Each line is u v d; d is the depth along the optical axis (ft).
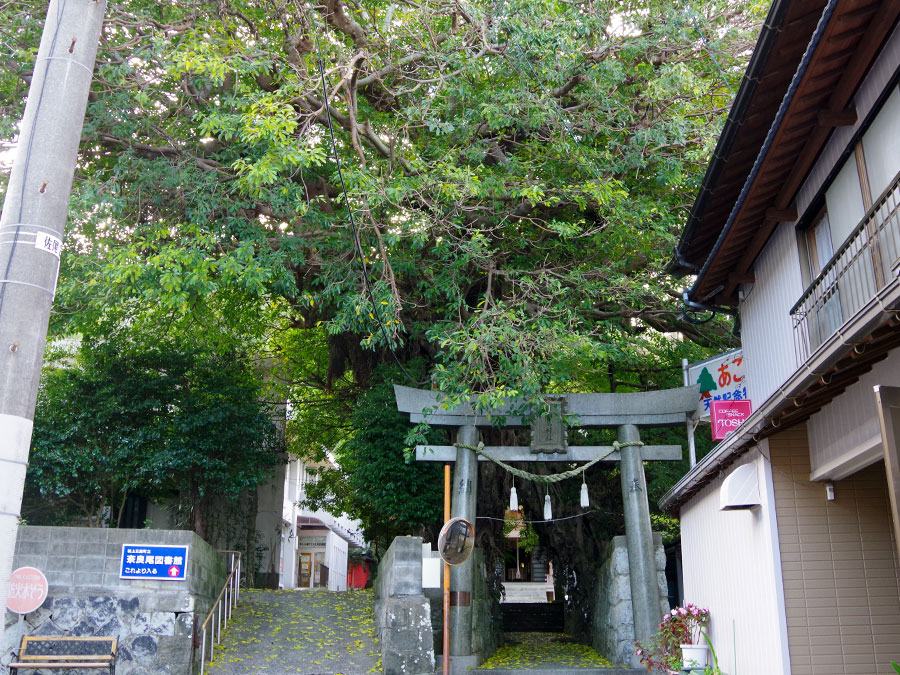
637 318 57.82
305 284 55.77
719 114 46.96
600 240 47.47
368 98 48.49
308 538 114.52
